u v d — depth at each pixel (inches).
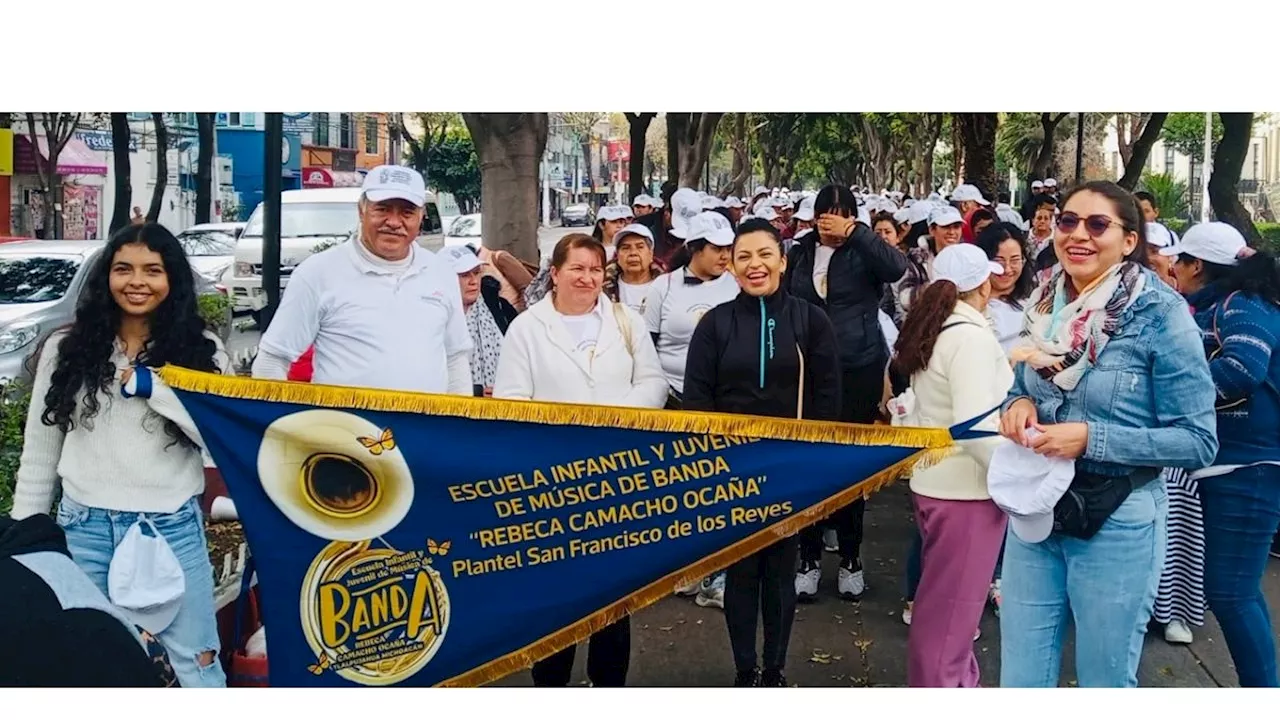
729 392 207.5
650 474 171.6
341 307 196.2
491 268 307.3
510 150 430.0
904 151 2022.6
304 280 195.6
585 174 3211.1
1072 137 1781.5
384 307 197.8
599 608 173.2
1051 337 161.3
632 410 170.7
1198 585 234.5
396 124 1765.5
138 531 166.6
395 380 196.9
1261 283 193.5
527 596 172.2
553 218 2407.7
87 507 167.3
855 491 171.3
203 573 173.3
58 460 171.9
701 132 986.7
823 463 171.5
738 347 206.2
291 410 167.0
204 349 171.9
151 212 876.6
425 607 171.2
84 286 169.2
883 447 170.6
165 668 115.3
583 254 206.2
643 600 173.5
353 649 170.4
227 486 167.2
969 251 195.9
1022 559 167.0
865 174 2364.7
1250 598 194.2
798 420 171.3
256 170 1642.5
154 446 167.9
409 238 197.5
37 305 462.3
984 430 185.3
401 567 170.4
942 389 193.2
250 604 207.8
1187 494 234.5
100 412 167.3
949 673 194.9
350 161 1877.5
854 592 263.7
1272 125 1487.5
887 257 274.8
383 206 194.9
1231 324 192.2
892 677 222.4
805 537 261.1
